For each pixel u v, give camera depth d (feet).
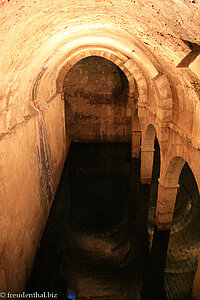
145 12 9.40
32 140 18.37
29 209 16.97
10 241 12.82
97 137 44.50
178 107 16.78
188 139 14.97
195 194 29.84
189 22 8.41
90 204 29.12
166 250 21.42
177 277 18.84
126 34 14.92
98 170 36.52
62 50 22.39
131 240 23.63
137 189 31.71
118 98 42.06
